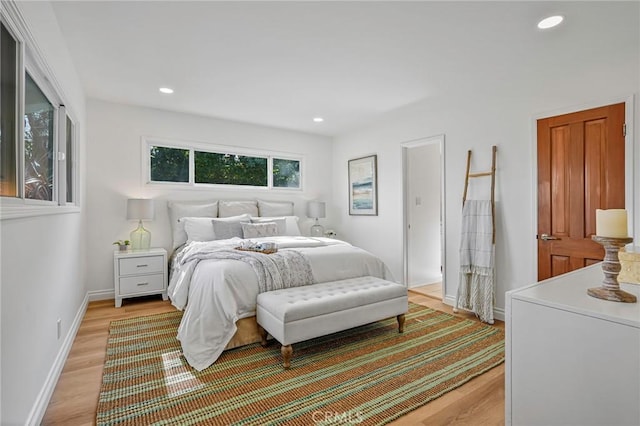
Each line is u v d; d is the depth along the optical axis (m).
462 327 2.94
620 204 2.44
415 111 4.07
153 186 4.08
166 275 3.75
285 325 2.11
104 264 3.77
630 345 0.92
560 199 2.77
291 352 2.14
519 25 2.14
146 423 1.57
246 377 2.01
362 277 3.07
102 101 3.75
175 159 4.29
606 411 0.97
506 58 2.61
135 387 1.89
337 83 3.18
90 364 2.18
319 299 2.33
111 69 2.87
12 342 1.28
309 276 2.79
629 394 0.93
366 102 3.74
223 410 1.67
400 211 4.37
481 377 2.05
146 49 2.51
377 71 2.90
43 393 1.67
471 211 3.32
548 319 1.10
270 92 3.46
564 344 1.06
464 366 2.18
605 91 2.52
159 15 2.06
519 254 3.04
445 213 3.71
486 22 2.11
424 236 4.68
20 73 1.45
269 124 4.81
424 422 1.60
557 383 1.08
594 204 2.57
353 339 2.64
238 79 3.10
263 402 1.75
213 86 3.29
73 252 2.70
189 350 2.23
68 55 2.50
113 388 1.87
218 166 4.64
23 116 1.46
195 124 4.35
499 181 3.20
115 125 3.84
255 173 4.96
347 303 2.40
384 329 2.88
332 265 2.98
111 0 1.90
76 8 1.97
